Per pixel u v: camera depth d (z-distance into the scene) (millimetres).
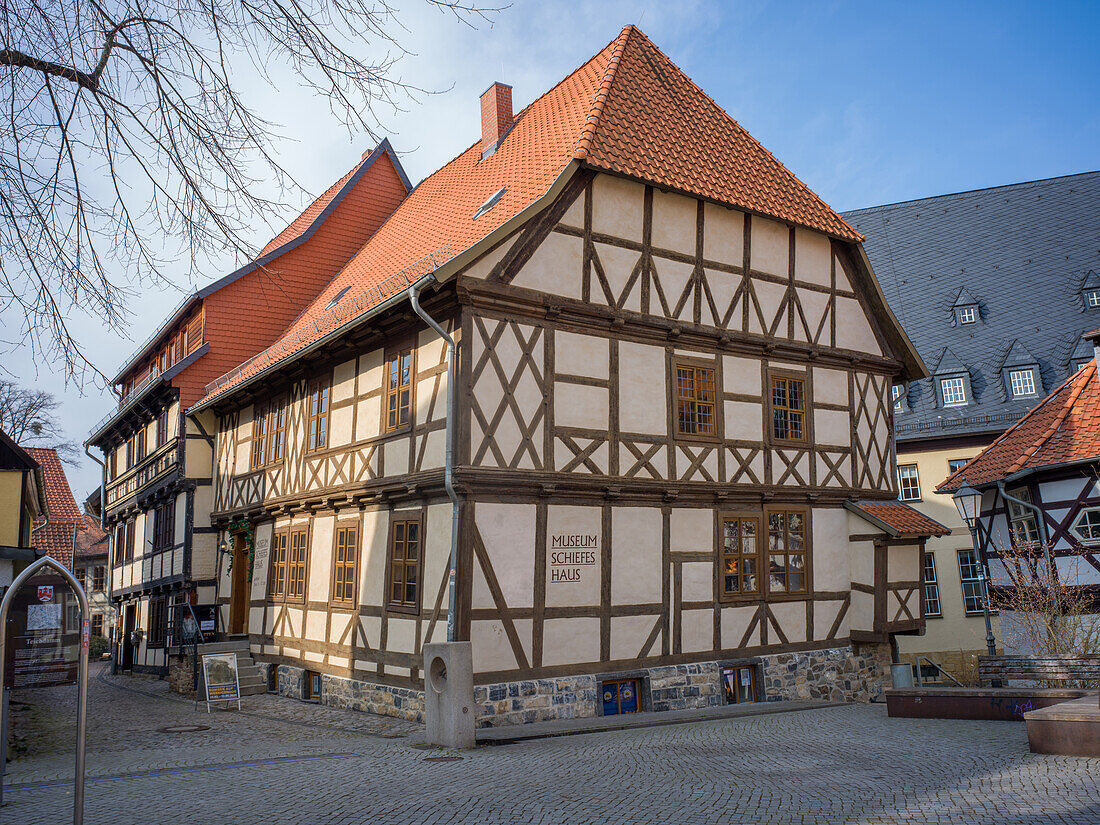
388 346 13289
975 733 9375
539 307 11969
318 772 8430
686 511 13359
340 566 14289
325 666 14359
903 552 15266
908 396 27344
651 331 13180
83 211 6172
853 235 15883
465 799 6988
